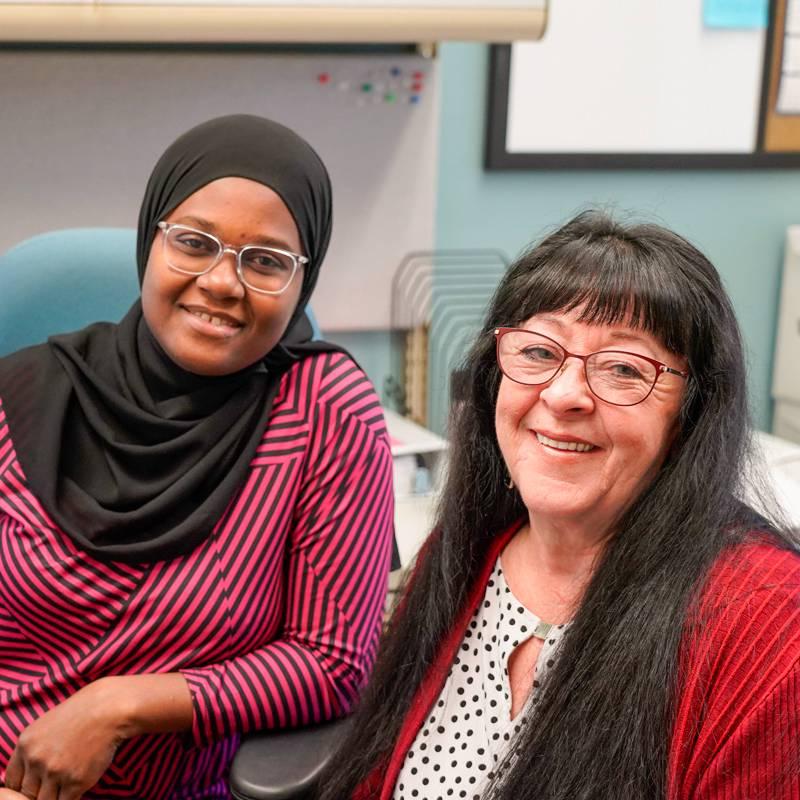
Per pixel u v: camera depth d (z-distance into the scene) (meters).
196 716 1.14
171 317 1.19
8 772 1.14
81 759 1.10
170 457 1.22
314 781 1.10
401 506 1.79
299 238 1.21
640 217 1.02
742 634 0.86
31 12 1.46
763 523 0.95
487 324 1.04
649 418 0.91
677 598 0.90
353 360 1.33
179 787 1.26
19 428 1.25
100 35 1.50
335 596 1.22
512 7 1.66
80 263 1.45
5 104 1.83
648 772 0.88
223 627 1.20
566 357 0.92
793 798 0.85
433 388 2.23
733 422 0.93
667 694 0.88
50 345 1.31
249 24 1.55
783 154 2.35
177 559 1.20
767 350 2.48
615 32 2.16
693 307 0.91
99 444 1.26
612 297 0.91
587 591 0.95
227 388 1.25
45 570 1.19
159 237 1.19
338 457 1.23
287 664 1.19
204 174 1.17
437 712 1.06
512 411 0.97
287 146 1.20
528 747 0.93
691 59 2.23
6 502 1.23
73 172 1.90
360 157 2.04
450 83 2.10
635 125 2.23
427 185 2.11
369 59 2.00
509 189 2.20
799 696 0.83
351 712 1.22
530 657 1.02
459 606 1.09
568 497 0.94
